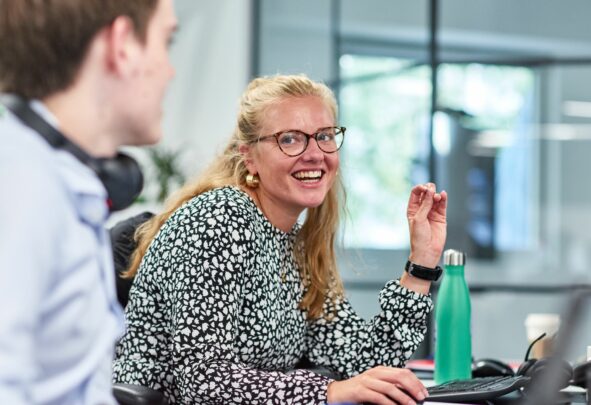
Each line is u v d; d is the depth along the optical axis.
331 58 7.23
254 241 2.28
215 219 2.21
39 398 1.03
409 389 1.99
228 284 2.17
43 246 0.97
